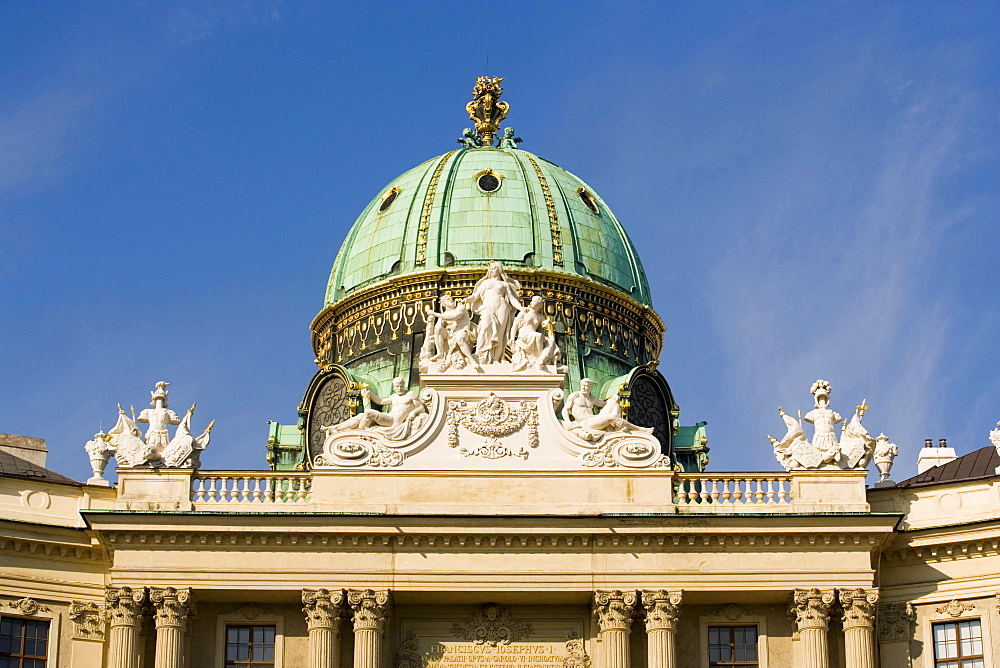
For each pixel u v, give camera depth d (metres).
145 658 69.62
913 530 70.62
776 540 69.44
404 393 72.12
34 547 70.50
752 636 70.88
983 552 70.00
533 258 83.12
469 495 70.06
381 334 83.06
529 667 70.75
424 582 69.00
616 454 70.69
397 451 70.69
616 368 83.00
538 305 73.25
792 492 70.31
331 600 68.81
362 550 69.31
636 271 86.56
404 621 71.19
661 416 81.81
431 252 83.19
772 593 69.44
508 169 86.44
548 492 70.19
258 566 69.12
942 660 70.00
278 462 82.69
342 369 81.19
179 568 69.06
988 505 70.38
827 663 68.69
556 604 70.94
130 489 70.31
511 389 71.56
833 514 69.19
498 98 92.81
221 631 70.31
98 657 70.50
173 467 70.50
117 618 68.56
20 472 75.12
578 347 82.12
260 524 69.06
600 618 69.06
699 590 69.06
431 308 82.25
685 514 69.25
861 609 68.81
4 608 69.62
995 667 68.62
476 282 82.31
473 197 84.88
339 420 80.81
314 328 86.88
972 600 69.81
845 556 69.38
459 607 71.38
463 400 71.44
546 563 69.38
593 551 69.44
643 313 85.62
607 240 85.81
